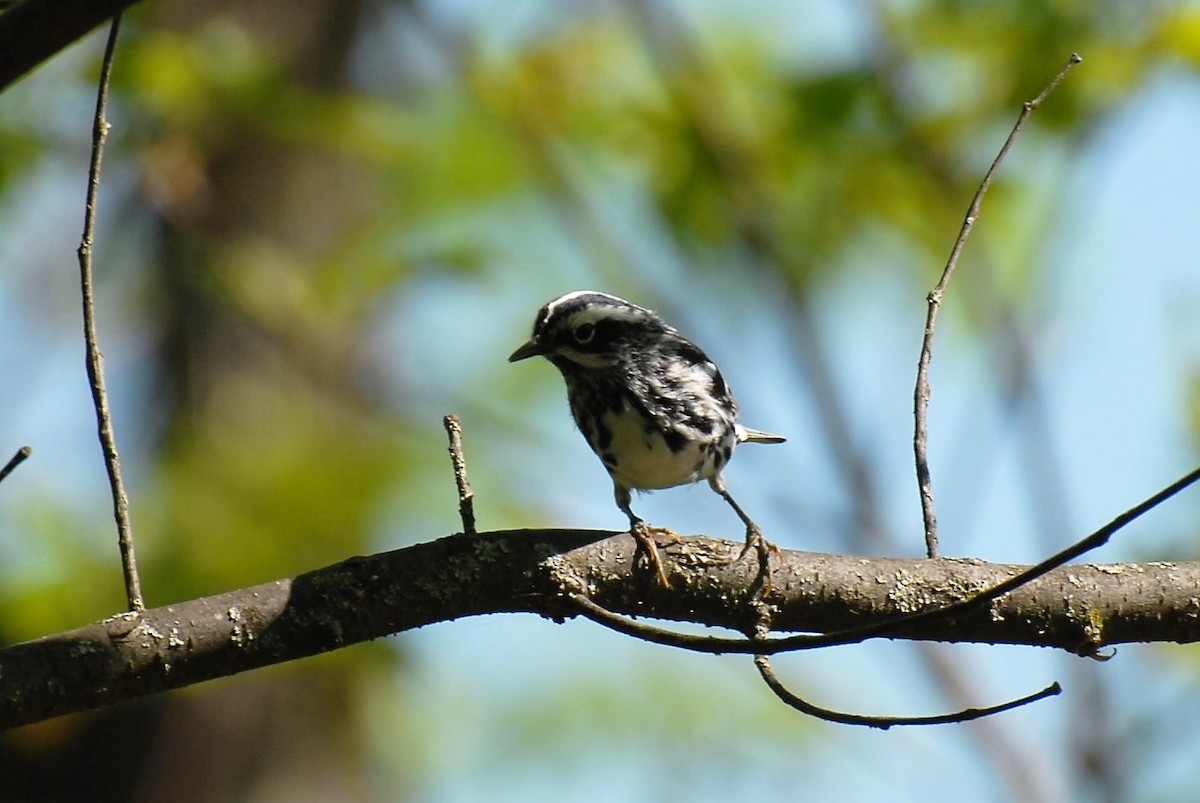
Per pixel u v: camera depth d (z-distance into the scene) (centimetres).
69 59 1181
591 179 1421
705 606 745
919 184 1209
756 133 1243
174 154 1188
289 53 1587
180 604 691
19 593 1088
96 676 667
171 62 1141
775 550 754
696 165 1219
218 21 1569
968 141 1187
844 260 1308
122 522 680
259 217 1491
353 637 705
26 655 662
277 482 1250
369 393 1422
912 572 751
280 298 1221
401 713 1588
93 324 656
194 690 1214
